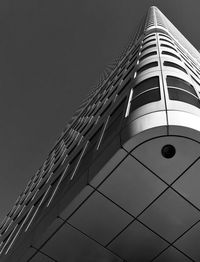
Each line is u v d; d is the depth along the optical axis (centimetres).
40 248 1603
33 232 1728
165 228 1449
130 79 2233
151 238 1484
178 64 2197
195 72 2662
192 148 1261
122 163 1321
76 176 1698
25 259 1658
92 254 1573
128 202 1396
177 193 1351
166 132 1262
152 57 2275
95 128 2183
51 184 2345
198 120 1352
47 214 1695
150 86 1714
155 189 1352
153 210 1404
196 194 1343
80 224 1488
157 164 1299
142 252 1537
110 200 1403
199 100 1705
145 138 1272
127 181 1351
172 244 1489
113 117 1866
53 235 1548
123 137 1328
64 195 1622
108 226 1476
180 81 1797
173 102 1458
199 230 1432
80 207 1444
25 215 2552
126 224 1457
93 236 1512
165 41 3167
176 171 1302
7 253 2178
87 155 1817
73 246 1558
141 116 1386
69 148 2853
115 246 1529
